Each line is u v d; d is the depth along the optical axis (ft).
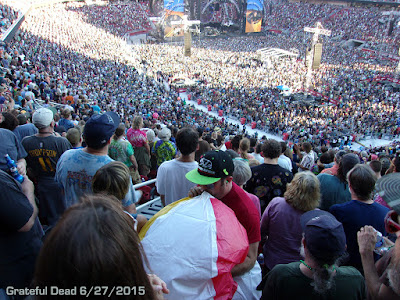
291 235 10.89
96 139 10.08
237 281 9.48
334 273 6.72
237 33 261.85
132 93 101.04
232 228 8.05
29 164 13.19
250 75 153.89
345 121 99.76
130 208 9.19
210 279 7.16
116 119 10.98
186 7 239.50
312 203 10.66
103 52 154.30
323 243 6.48
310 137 86.43
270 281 7.47
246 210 9.18
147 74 146.82
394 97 124.57
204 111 118.62
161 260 7.27
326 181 13.80
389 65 173.58
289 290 7.05
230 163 8.98
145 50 190.90
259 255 13.47
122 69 133.59
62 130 22.12
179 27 224.12
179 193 12.19
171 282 6.99
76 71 101.55
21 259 8.04
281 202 11.32
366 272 7.36
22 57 75.05
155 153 20.99
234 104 116.67
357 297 7.05
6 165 9.84
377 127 94.73
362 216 10.56
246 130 101.76
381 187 6.92
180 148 11.90
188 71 159.63
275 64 174.40
